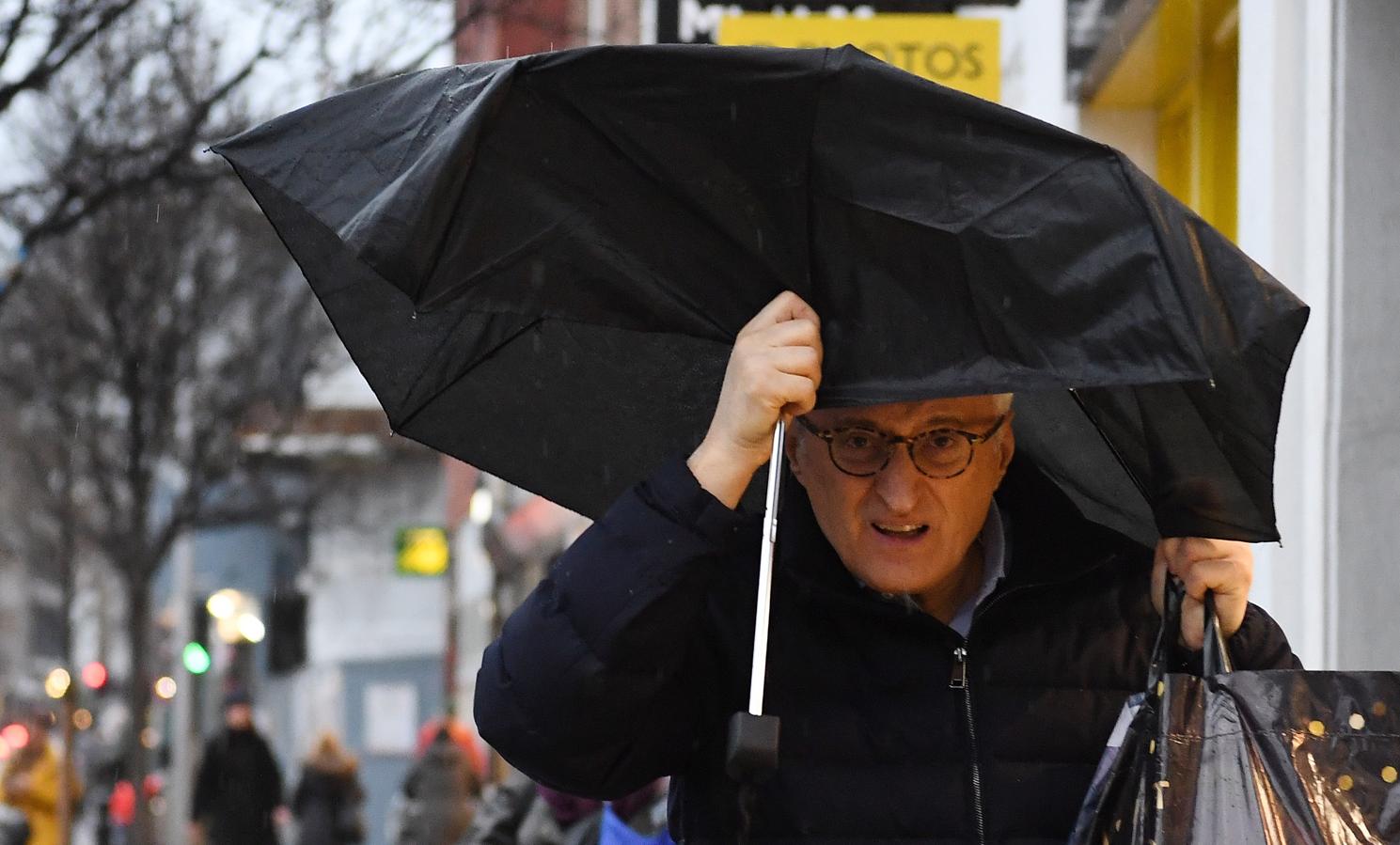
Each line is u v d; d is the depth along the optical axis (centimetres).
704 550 518
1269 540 522
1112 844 516
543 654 520
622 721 528
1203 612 554
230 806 3388
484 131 499
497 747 538
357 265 584
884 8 1759
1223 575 545
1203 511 529
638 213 523
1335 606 1008
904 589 551
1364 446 1014
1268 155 1110
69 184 1861
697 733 563
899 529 547
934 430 541
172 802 4709
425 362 605
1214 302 483
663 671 527
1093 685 566
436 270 510
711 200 518
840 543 551
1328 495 1020
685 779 567
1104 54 1548
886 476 542
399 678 6588
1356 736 504
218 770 3400
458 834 2789
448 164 492
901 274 507
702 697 562
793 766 555
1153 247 480
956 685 558
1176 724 510
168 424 3938
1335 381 1024
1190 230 489
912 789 553
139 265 3672
